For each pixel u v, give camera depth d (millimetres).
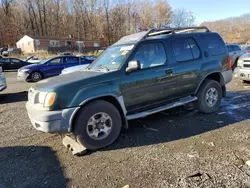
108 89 3812
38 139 4355
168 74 4457
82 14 65562
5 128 5090
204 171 2986
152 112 4312
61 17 66125
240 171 2939
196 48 5008
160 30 4730
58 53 40188
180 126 4594
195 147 3658
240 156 3303
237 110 5434
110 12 65812
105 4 65000
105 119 3838
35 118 3539
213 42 5363
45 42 51156
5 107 7156
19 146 4090
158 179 2879
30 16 63469
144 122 4910
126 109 4086
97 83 3754
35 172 3221
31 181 3012
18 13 61656
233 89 7965
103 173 3102
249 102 6094
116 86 3893
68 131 3568
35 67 12836
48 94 3486
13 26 59375
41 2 63625
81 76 3906
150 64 4301
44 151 3848
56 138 4344
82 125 3633
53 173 3174
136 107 4215
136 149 3729
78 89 3607
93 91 3693
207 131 4262
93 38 66000
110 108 3852
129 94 4047
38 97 3625
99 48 48156
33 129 4926
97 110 3730
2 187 2910
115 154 3611
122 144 3936
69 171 3203
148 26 65000
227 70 5516
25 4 62375
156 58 4391
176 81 4602
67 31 65938
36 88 3764
